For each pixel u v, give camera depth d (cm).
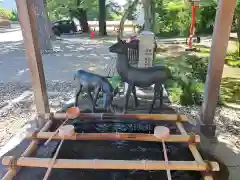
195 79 425
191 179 190
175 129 242
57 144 224
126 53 273
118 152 223
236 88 464
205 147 252
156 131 210
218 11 231
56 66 630
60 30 1345
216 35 236
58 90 447
